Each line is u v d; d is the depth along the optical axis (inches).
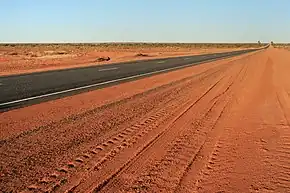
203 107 493.0
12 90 605.0
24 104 466.3
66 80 775.1
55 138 304.7
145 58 1999.3
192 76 928.3
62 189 203.8
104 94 581.0
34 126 343.9
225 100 559.2
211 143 315.6
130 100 530.6
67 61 1640.0
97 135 321.7
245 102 543.5
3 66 1250.6
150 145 299.0
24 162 243.4
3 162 241.4
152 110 458.3
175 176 231.9
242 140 329.7
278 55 2311.8
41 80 772.0
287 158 278.2
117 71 1042.7
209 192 209.2
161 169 243.6
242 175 238.5
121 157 263.7
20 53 2532.0
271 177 236.2
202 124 389.4
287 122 410.9
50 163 243.9
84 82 741.3
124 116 412.5
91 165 244.2
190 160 265.9
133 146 293.6
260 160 271.9
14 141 290.7
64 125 353.1
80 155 263.7
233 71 1096.2
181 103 520.4
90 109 444.1
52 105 464.1
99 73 965.2
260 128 379.9
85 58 1930.4
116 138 315.3
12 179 214.1
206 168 250.2
